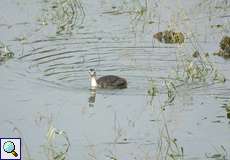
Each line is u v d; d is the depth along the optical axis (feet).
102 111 99.45
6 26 139.03
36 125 95.50
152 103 101.71
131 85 108.37
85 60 119.75
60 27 137.90
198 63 116.16
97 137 91.61
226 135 91.35
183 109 99.45
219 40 127.24
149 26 136.26
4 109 100.53
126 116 97.86
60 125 95.30
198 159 85.10
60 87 108.06
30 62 119.24
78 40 130.00
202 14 141.69
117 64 117.39
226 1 149.69
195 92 104.99
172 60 118.32
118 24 138.51
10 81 110.52
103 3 152.66
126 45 126.21
